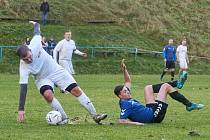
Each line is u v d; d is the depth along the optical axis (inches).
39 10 3585.1
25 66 885.2
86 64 2979.8
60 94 1608.0
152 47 3361.2
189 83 2242.9
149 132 796.6
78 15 3575.3
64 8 3624.5
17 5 3570.4
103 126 865.5
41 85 893.2
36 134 773.9
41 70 890.1
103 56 3125.0
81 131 805.9
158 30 3587.6
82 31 3324.3
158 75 2876.5
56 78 897.5
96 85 2016.5
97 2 3828.7
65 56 1720.0
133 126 862.5
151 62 3117.6
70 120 930.1
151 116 893.8
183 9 4050.2
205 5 4210.1
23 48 872.3
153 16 3799.2
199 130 826.2
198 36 3690.9
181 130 821.9
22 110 909.2
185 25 3831.2
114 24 3563.0
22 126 866.8
